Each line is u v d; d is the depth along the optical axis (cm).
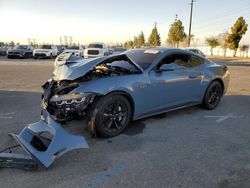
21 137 325
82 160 327
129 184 277
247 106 624
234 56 4844
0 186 269
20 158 301
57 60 470
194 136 417
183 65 509
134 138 402
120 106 406
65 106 371
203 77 542
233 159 340
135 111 427
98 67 438
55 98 381
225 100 691
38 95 695
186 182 283
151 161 329
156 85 447
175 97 491
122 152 352
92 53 1986
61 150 307
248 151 365
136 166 315
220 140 403
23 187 268
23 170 299
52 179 284
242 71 1647
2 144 365
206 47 6525
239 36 4659
